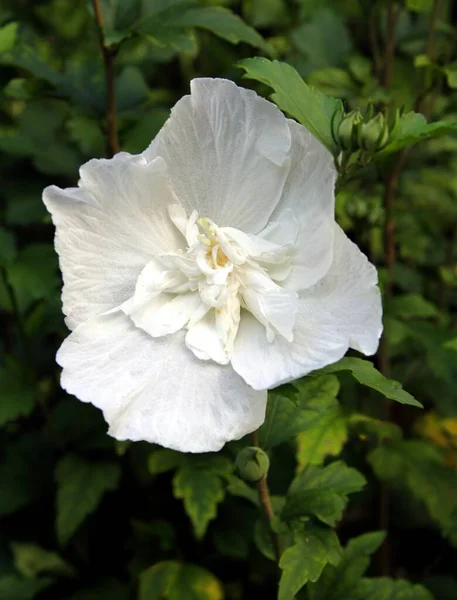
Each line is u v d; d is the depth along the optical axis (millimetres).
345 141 237
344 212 367
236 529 376
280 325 208
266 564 385
